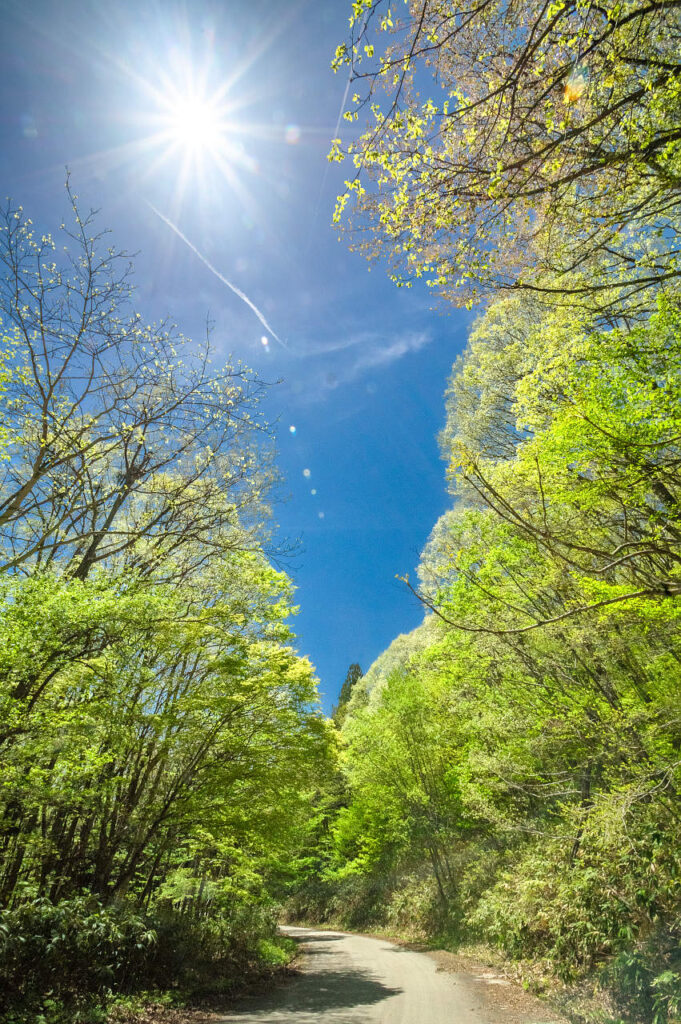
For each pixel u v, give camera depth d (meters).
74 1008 7.03
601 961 8.38
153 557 10.09
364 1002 9.48
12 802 7.44
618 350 5.02
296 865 20.14
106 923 8.16
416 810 20.84
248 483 11.08
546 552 6.97
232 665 10.19
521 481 6.73
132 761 9.82
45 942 7.15
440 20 4.11
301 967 14.39
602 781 9.68
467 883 17.81
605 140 4.81
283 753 10.82
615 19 3.80
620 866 8.94
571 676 9.16
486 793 13.66
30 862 8.55
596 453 5.12
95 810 9.15
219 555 10.50
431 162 4.55
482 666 11.27
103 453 8.89
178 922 11.16
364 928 27.08
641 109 4.45
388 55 4.20
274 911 20.14
